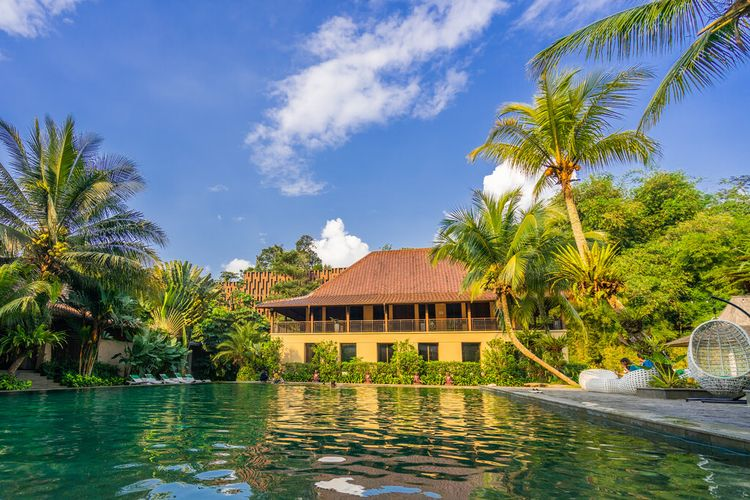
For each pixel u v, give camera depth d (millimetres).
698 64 7805
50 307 18141
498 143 14398
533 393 13547
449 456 4820
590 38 8320
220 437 6172
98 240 19281
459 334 27797
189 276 33250
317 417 8734
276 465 4375
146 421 7941
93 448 5262
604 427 7035
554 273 17422
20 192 18062
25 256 17328
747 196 26969
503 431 6703
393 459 4668
